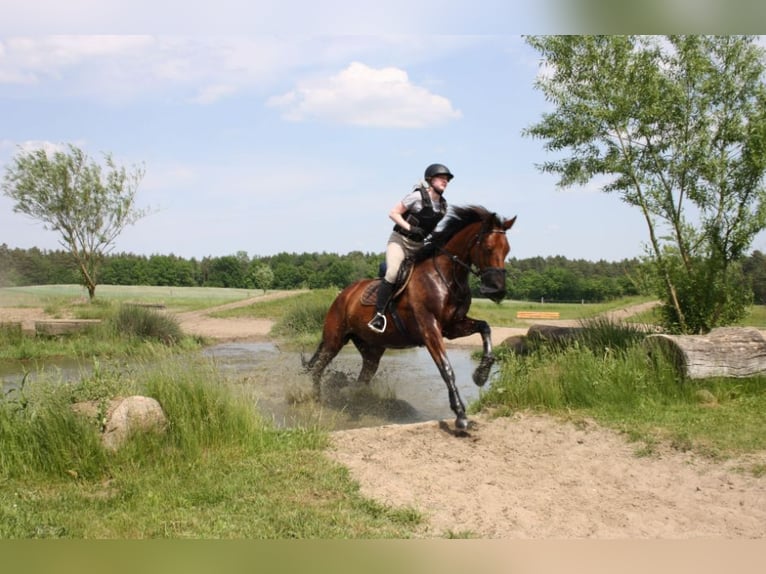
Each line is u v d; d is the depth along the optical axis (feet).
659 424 22.76
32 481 17.30
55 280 213.25
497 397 26.50
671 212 34.17
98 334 52.16
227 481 17.21
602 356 29.17
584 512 15.78
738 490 17.15
